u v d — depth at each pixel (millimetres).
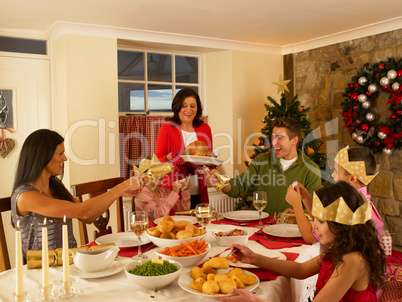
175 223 1557
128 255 1506
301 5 3053
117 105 3684
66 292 1076
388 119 3566
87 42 3496
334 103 4250
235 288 1087
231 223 2008
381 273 1199
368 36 3850
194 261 1336
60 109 3598
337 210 1184
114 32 3602
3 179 3514
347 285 1141
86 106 3520
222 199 4391
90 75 3525
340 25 3727
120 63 4031
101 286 1212
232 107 4383
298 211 1674
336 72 4203
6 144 3500
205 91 4609
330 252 1270
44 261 1030
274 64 4688
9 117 3521
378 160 3840
